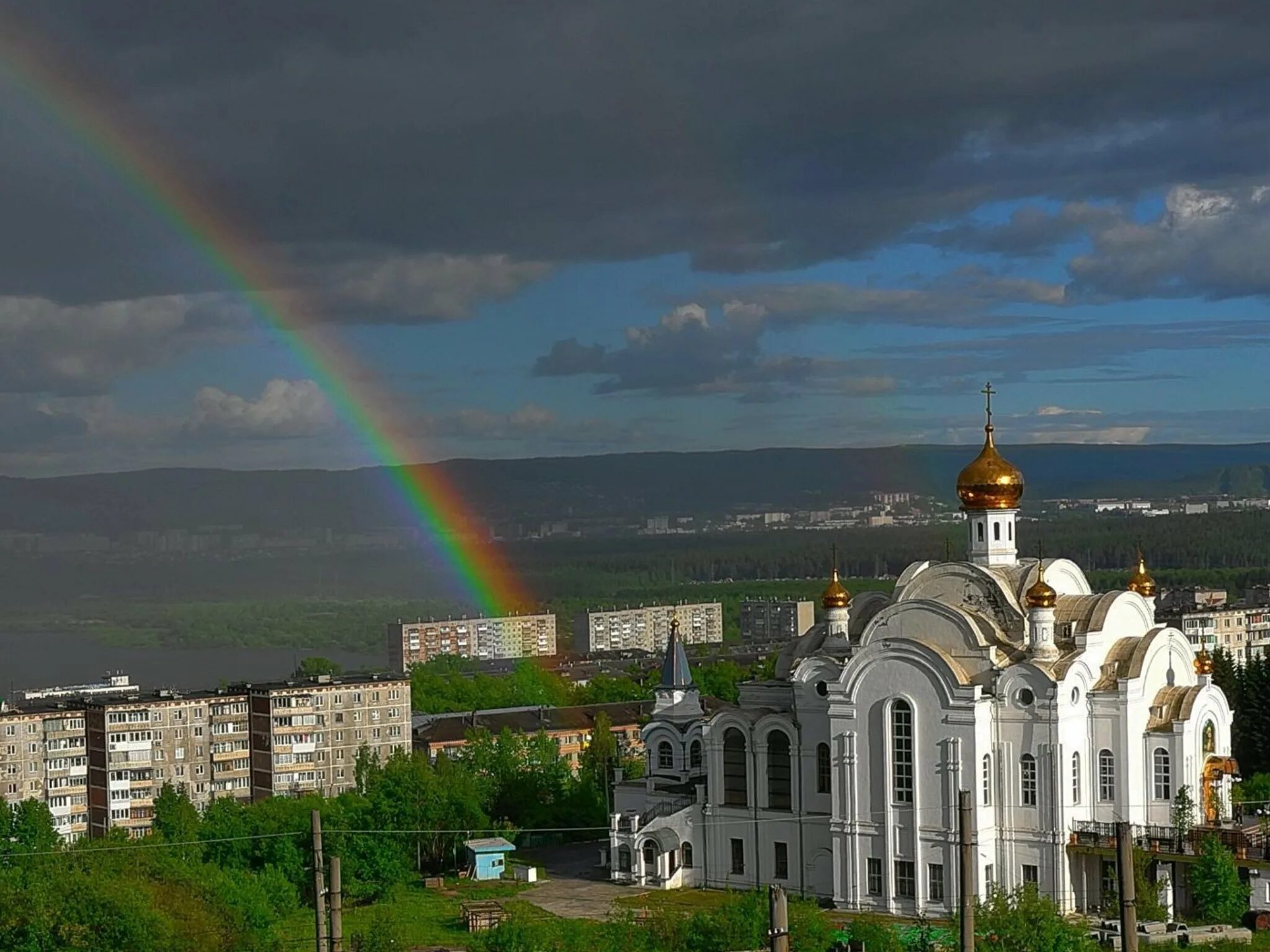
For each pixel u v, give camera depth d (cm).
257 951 12081
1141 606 14775
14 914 11025
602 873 16412
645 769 18488
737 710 15588
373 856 15650
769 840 15275
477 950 11969
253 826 15812
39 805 17350
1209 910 12756
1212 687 14250
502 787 19025
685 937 11244
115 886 11350
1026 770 13888
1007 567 15012
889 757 14250
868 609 15862
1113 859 13588
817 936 11000
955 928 12194
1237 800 15262
